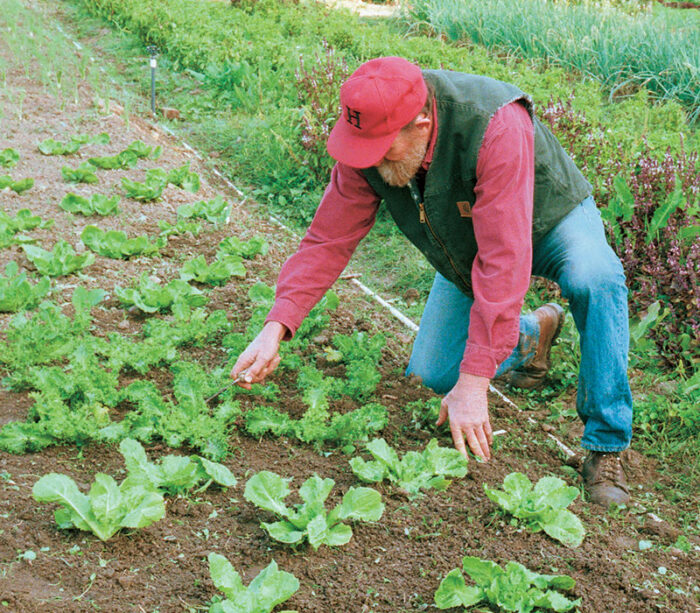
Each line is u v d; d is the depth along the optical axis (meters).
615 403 3.06
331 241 3.19
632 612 2.47
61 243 4.75
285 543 2.65
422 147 2.79
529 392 4.10
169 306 4.36
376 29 11.25
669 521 3.09
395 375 3.86
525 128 2.81
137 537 2.61
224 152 7.44
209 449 3.06
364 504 2.72
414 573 2.58
